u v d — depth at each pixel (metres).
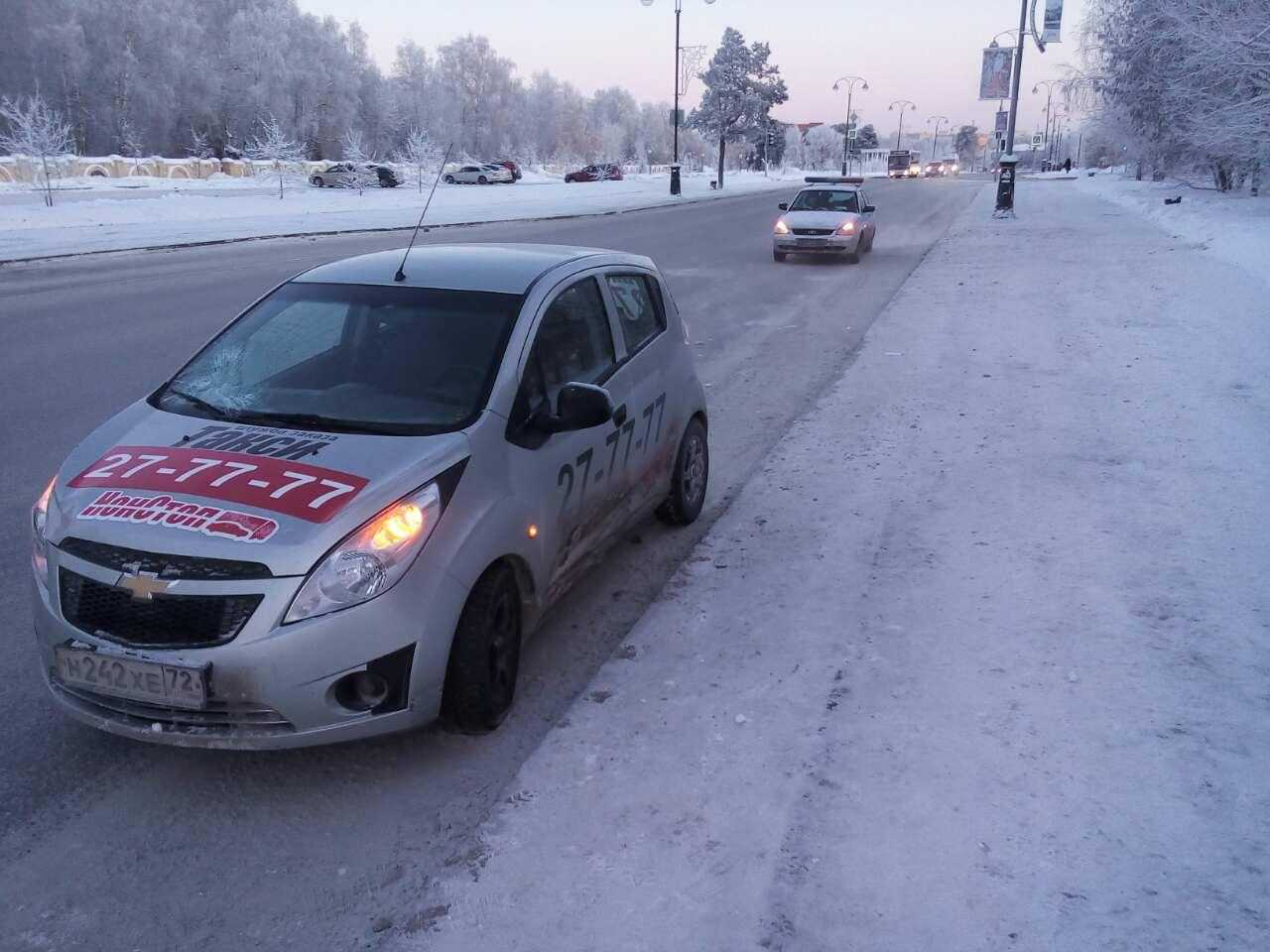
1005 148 30.80
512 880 2.98
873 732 3.69
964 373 9.61
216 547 3.12
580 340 4.57
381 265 4.72
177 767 3.55
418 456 3.52
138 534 3.19
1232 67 18.58
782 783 3.40
